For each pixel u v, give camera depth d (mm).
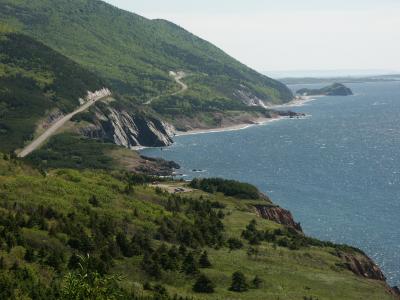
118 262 88938
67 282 49438
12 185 107250
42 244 84438
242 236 119125
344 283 99312
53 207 101750
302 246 119375
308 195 193500
